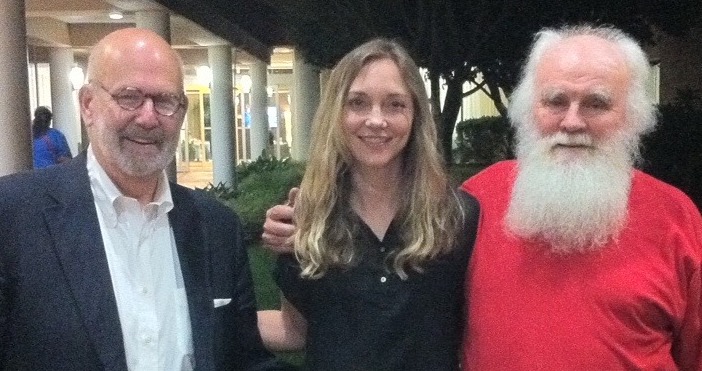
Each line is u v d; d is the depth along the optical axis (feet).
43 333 6.18
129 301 6.63
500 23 27.17
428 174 7.30
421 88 7.33
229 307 7.22
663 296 6.73
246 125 91.56
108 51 6.63
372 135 7.17
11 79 18.57
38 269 6.27
